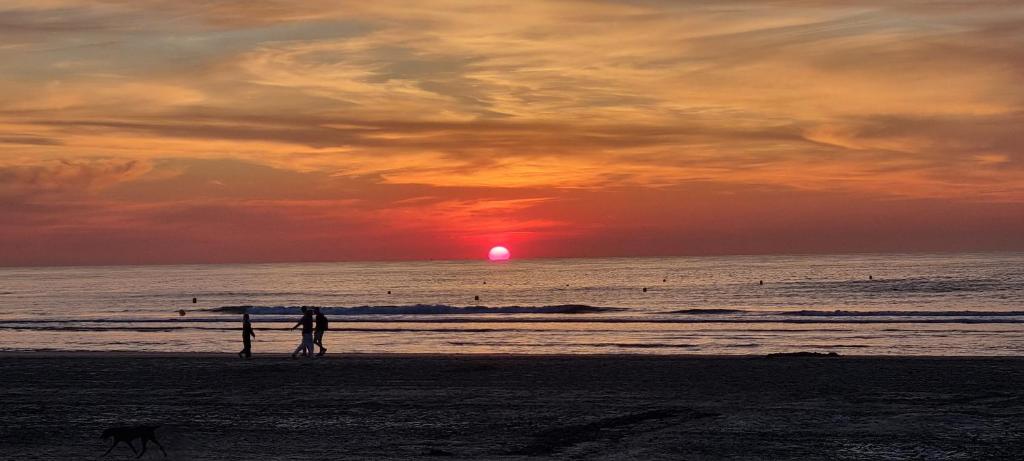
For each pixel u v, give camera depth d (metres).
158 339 40.59
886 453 14.82
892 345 35.19
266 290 127.69
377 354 29.39
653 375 23.64
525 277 184.50
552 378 23.38
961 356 28.95
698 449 15.20
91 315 69.75
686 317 53.06
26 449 15.49
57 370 25.80
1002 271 147.25
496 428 17.11
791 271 181.00
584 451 15.06
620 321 49.34
